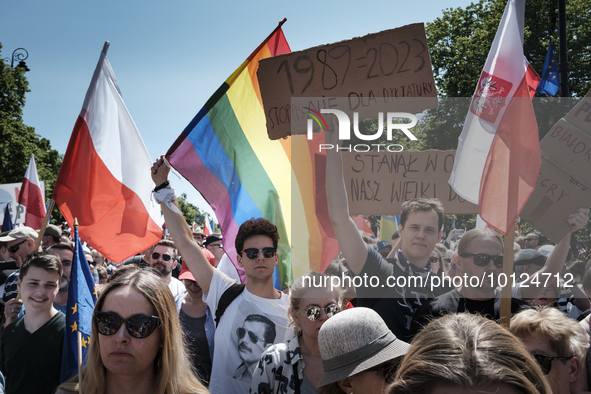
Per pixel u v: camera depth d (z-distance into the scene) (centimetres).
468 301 226
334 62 261
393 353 170
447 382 86
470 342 91
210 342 329
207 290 302
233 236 325
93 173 375
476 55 1603
